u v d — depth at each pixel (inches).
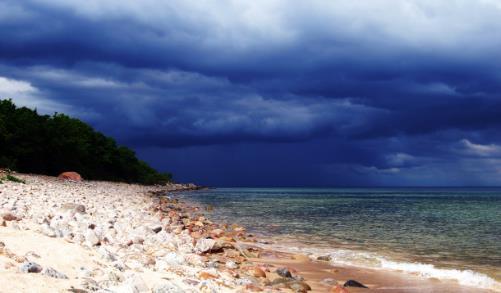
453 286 582.2
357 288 567.2
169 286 368.8
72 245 450.6
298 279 601.9
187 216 1519.4
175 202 2513.5
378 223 1514.5
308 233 1199.6
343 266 721.6
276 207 2476.6
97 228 652.1
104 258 438.9
